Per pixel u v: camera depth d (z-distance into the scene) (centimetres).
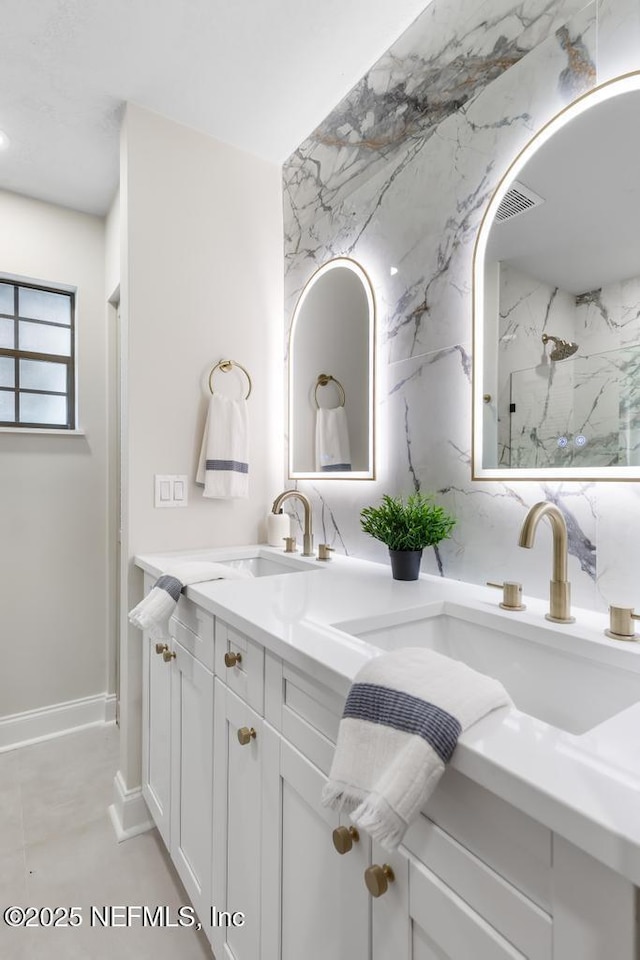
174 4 131
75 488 228
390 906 59
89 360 232
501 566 114
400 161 145
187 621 125
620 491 92
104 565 235
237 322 190
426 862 55
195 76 156
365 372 157
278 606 100
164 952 118
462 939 50
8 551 212
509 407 112
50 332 232
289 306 199
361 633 92
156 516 169
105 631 234
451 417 127
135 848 151
